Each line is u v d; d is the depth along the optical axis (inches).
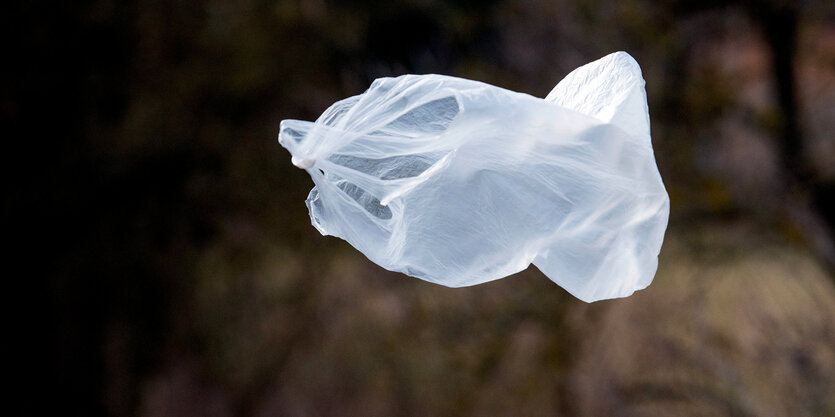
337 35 248.2
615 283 52.3
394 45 254.2
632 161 49.8
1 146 239.0
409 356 223.8
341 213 52.0
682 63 283.7
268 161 241.1
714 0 281.6
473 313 233.5
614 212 51.3
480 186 52.0
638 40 278.2
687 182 273.3
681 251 254.2
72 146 240.2
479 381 224.8
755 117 282.8
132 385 228.4
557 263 52.9
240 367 223.0
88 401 231.0
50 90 239.5
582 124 49.7
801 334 235.5
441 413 219.1
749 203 272.1
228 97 240.7
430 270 53.2
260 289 229.3
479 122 49.4
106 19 237.5
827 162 276.4
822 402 223.3
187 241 234.7
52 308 236.2
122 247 235.6
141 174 238.1
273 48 244.1
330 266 233.1
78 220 239.1
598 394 225.6
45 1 236.5
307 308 227.5
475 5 260.2
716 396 221.6
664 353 228.8
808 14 279.0
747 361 228.1
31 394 232.4
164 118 238.1
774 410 220.4
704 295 239.8
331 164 49.8
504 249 52.7
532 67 265.4
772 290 243.8
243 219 237.0
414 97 50.2
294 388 219.8
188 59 240.1
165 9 238.2
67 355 233.6
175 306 230.4
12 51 237.9
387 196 50.9
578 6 272.2
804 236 268.8
